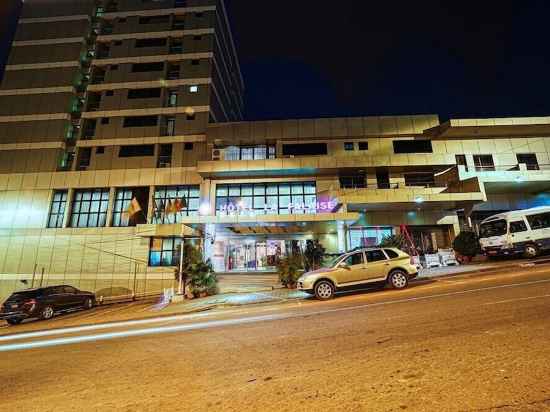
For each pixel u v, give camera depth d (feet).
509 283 29.71
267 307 34.47
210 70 98.94
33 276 81.56
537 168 77.56
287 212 81.46
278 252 79.10
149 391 12.19
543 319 16.93
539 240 47.93
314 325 21.27
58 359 19.31
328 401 9.91
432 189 76.28
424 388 10.19
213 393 11.39
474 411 8.52
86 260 82.43
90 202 88.99
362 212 77.77
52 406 11.57
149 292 79.10
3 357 21.90
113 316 43.93
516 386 9.75
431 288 32.63
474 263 55.21
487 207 77.97
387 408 9.10
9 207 87.35
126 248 82.84
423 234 77.56
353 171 81.41
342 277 34.24
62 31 104.37
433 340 15.20
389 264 34.91
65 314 54.44
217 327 24.89
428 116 83.51
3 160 91.20
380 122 84.38
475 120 76.02
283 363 14.02
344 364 13.15
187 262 56.44
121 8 108.06
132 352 19.06
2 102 96.99
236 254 80.07
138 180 88.69
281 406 9.84
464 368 11.48
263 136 86.07
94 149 92.84
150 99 96.84
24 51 102.53
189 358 16.29
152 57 101.30
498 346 13.46
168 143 91.97
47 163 90.79
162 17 107.45
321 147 85.20
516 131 78.54
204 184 84.79
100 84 99.19
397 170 80.94
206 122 93.04
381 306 25.58
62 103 96.53
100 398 11.93
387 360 13.11
